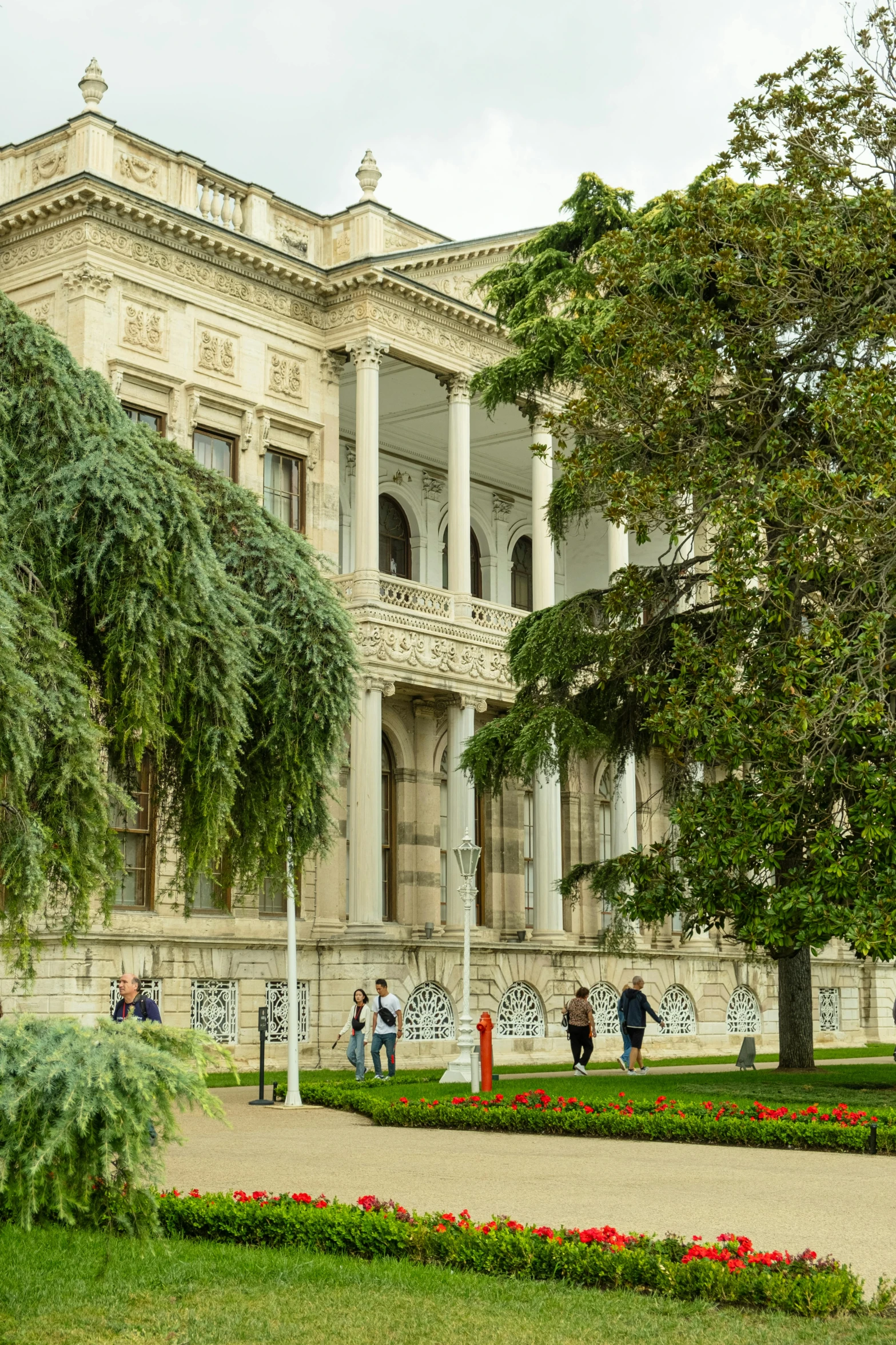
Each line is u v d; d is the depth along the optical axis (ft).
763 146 79.25
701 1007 151.84
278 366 124.47
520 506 164.35
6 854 37.99
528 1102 70.33
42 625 39.99
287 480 125.49
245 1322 29.12
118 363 111.24
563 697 91.50
